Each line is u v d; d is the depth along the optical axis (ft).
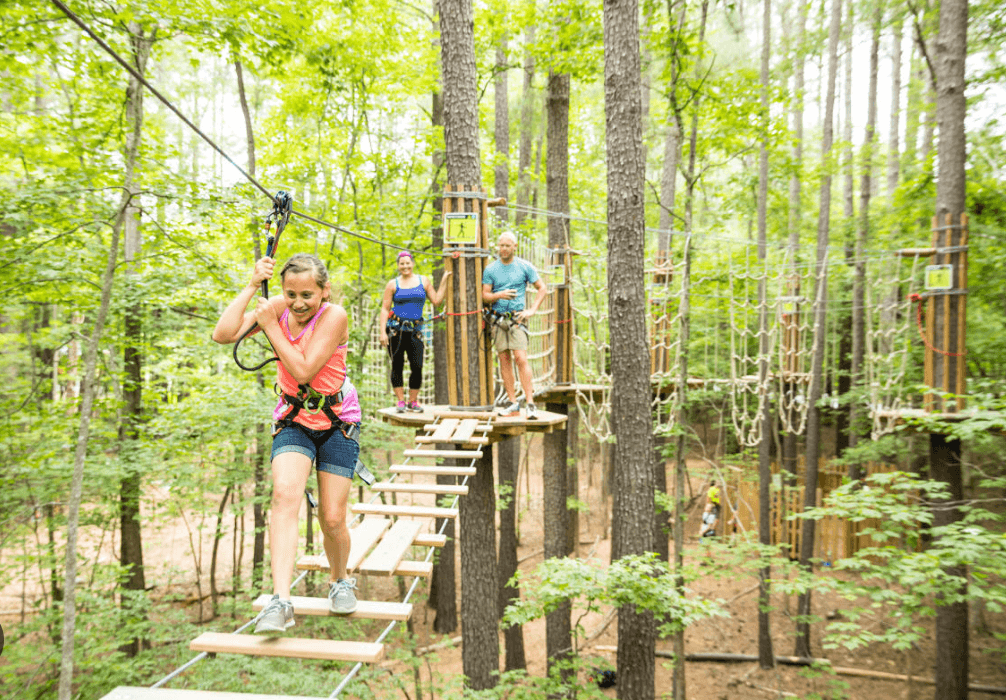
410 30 32.91
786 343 41.96
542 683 21.98
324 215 30.86
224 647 6.73
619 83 20.27
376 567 9.28
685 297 25.64
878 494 20.47
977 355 29.30
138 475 28.32
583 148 47.37
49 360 30.86
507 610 18.80
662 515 32.24
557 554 29.53
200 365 37.52
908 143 42.45
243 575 44.83
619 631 21.02
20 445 26.27
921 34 29.94
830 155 36.37
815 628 37.78
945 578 17.65
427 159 35.96
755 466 44.55
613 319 20.98
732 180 41.16
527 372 19.19
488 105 42.22
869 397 32.65
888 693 31.22
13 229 23.70
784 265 30.30
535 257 22.98
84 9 19.31
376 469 35.73
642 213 20.63
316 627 29.53
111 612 24.32
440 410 19.58
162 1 20.12
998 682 30.99
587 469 68.54
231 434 31.65
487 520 21.33
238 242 30.48
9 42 19.72
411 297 19.26
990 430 22.99
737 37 24.84
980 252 27.30
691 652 36.88
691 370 36.42
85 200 22.68
